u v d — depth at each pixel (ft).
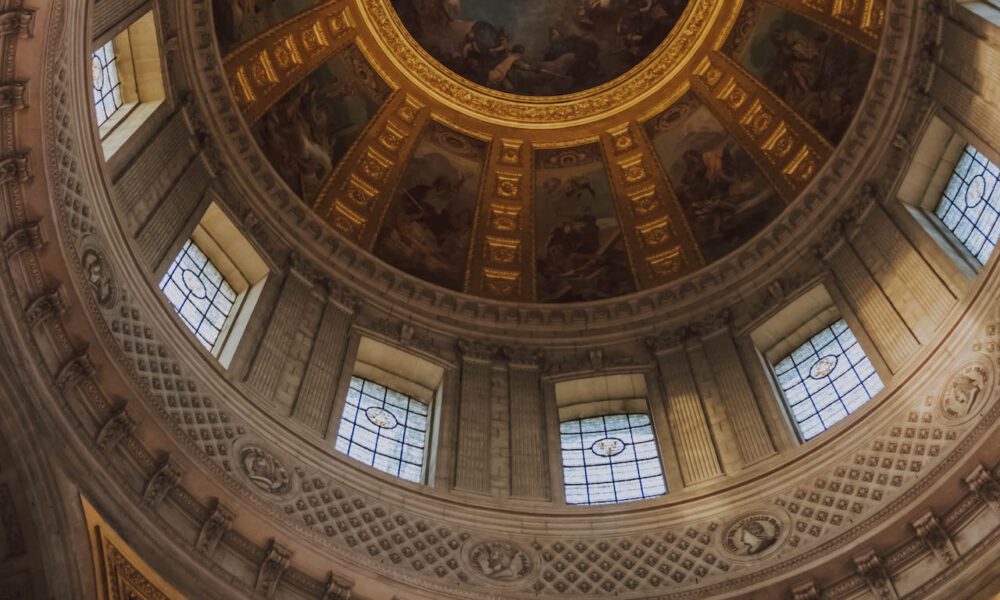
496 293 102.47
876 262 82.64
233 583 59.36
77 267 57.88
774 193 99.66
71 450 54.19
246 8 94.58
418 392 87.86
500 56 115.24
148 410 60.70
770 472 73.41
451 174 109.60
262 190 90.17
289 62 99.86
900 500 64.28
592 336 95.40
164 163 76.69
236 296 83.51
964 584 58.80
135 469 58.70
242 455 66.64
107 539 54.19
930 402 67.97
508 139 112.27
